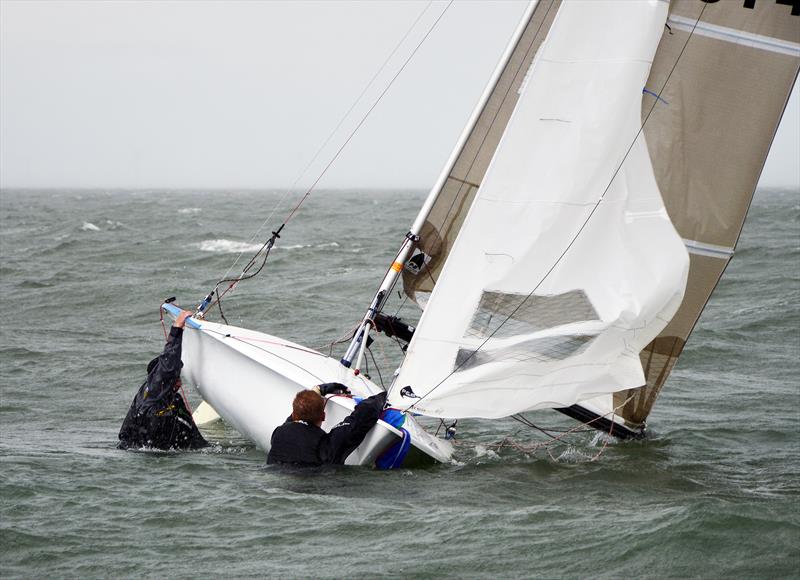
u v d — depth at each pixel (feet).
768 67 92.07
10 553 62.28
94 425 112.68
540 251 85.25
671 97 92.32
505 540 64.49
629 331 85.92
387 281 96.22
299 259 335.47
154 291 236.84
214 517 69.62
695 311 97.96
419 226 96.02
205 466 85.66
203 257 332.39
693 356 161.99
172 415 95.30
